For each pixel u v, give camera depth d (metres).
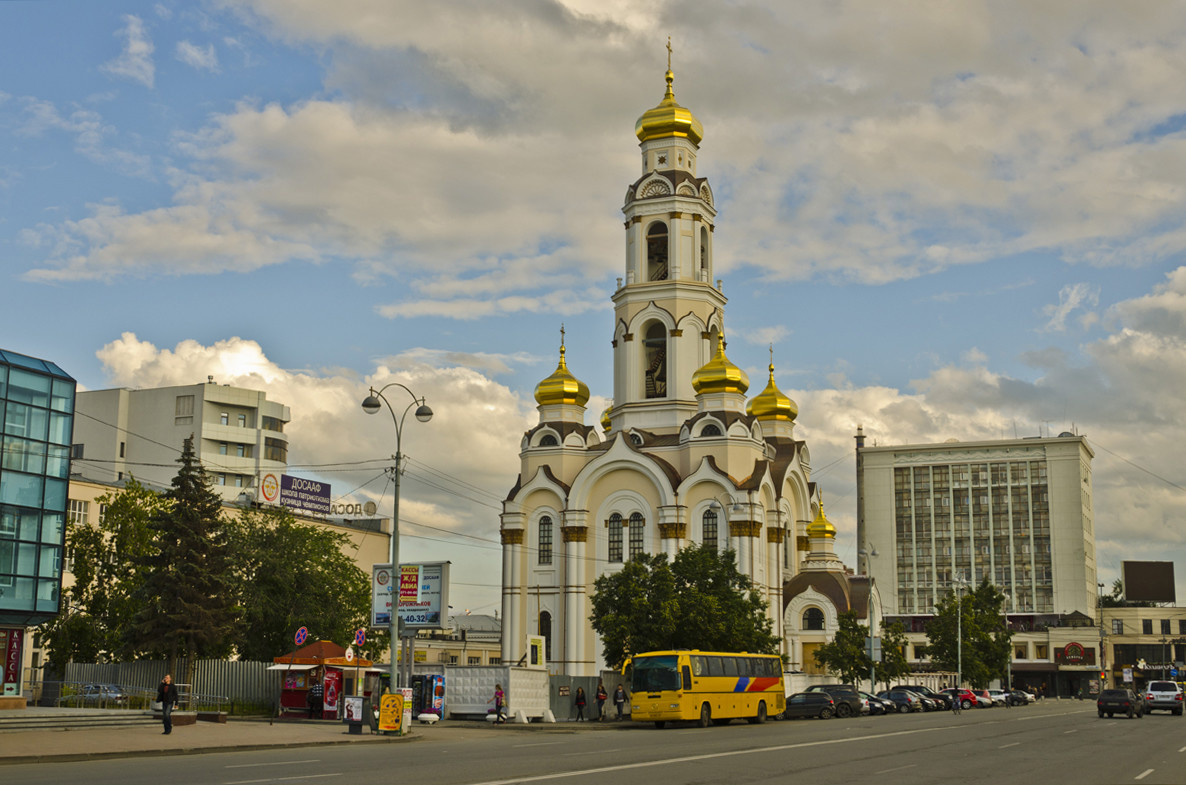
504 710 62.78
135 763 32.81
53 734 42.62
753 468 91.56
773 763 33.03
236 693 65.50
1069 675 161.25
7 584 55.25
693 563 74.31
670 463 93.19
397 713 47.59
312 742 41.50
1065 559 171.12
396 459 51.03
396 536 50.56
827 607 93.56
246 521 80.69
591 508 93.31
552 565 93.62
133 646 64.75
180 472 66.88
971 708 101.94
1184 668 160.50
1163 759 36.22
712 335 99.62
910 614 176.00
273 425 129.75
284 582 76.38
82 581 73.00
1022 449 176.25
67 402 59.53
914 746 41.44
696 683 60.88
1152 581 164.25
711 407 93.06
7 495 55.78
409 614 57.28
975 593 130.75
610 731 55.16
